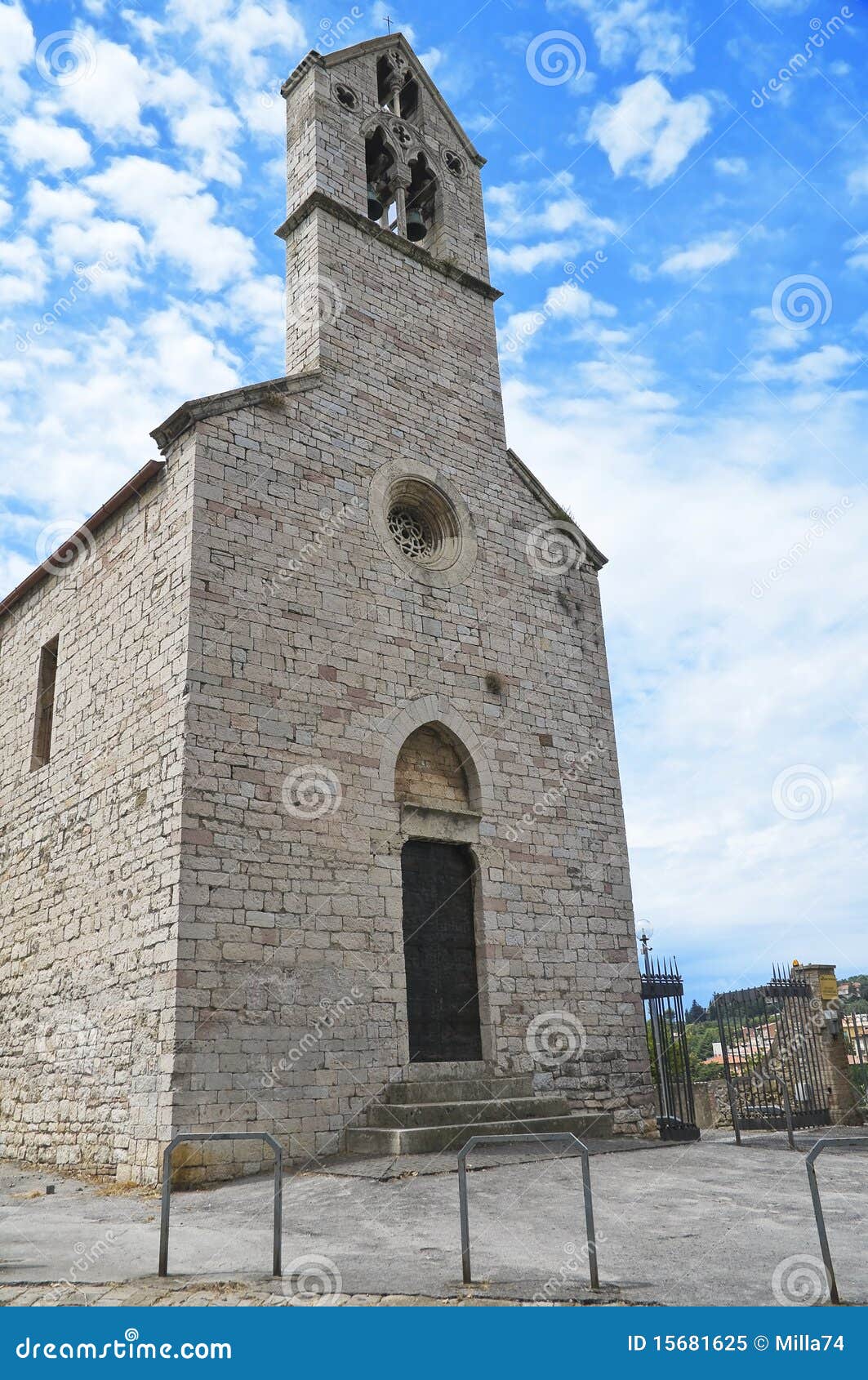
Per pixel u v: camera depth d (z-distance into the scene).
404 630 19.28
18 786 20.98
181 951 14.48
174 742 15.74
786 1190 12.17
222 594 16.66
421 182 25.59
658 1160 14.59
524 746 20.75
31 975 18.67
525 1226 10.12
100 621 18.89
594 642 23.23
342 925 16.42
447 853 19.03
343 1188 12.40
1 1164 17.73
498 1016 18.31
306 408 19.25
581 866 20.88
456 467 21.94
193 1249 9.52
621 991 20.56
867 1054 23.64
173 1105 13.77
